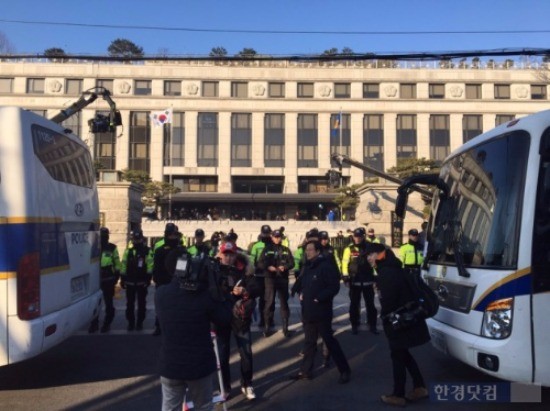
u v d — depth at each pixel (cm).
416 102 5866
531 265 448
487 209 512
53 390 582
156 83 5816
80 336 870
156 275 818
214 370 369
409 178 621
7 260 506
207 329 368
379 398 551
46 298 546
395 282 520
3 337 500
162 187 4859
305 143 5900
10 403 538
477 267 496
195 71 5866
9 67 5619
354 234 914
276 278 873
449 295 549
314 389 584
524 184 467
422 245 1017
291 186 5831
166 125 5803
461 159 603
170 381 365
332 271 606
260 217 5934
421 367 675
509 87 5894
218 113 5878
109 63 5766
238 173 5847
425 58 1022
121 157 5694
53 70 5666
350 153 5838
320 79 5909
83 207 682
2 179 515
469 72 5869
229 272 541
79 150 694
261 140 5875
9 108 527
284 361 712
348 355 746
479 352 468
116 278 918
